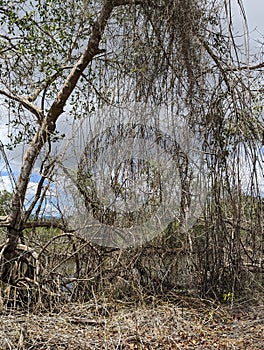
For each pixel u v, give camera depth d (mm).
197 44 4504
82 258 4875
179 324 4035
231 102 4648
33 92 5484
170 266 4824
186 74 4570
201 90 4578
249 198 4699
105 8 4695
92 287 4570
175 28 4453
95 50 4867
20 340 3469
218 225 4727
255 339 3773
